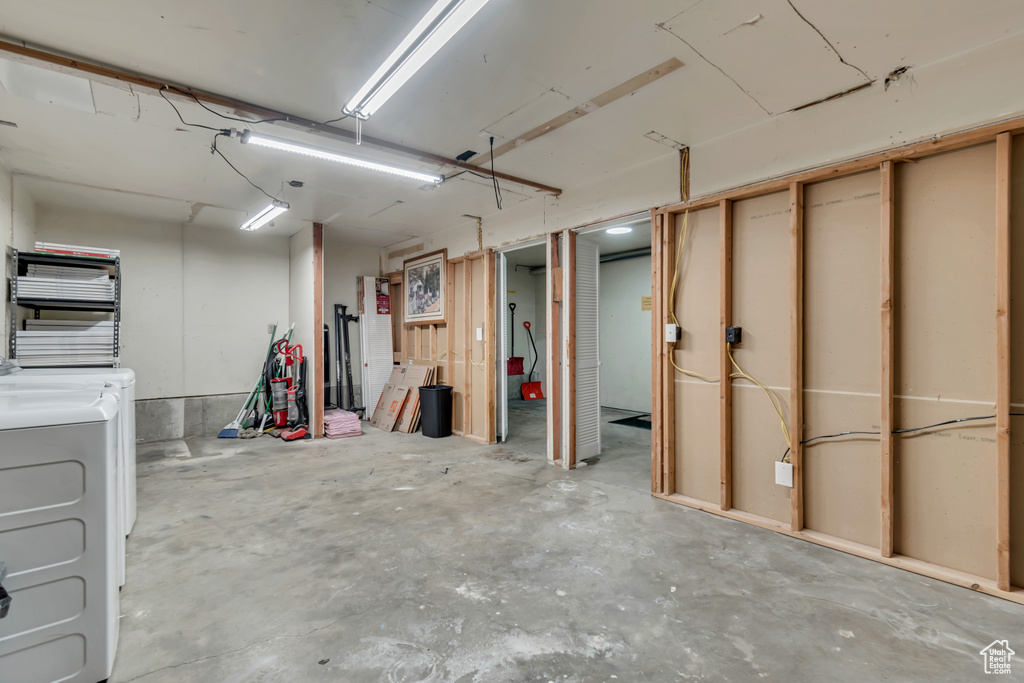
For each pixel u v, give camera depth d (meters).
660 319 3.37
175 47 2.06
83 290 3.66
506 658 1.66
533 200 4.44
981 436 2.13
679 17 1.87
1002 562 2.04
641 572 2.28
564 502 3.25
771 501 2.86
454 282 5.75
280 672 1.59
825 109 2.54
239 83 2.36
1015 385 2.05
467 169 3.51
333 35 1.98
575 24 1.90
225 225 5.59
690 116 2.73
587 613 1.94
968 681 1.53
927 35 2.00
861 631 1.81
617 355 7.52
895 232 2.37
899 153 2.28
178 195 4.29
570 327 4.13
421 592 2.10
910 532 2.35
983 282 2.12
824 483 2.64
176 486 3.62
